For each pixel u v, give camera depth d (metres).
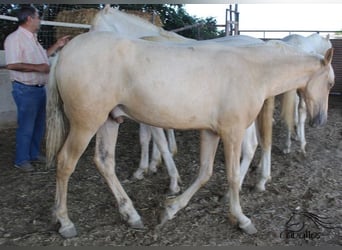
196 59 2.67
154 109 2.67
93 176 4.12
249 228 2.92
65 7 7.56
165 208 3.02
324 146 5.45
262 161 3.72
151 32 4.08
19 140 4.22
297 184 3.96
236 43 3.19
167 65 2.62
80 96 2.59
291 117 3.76
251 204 3.47
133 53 2.62
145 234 2.90
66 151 2.75
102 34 2.68
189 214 3.23
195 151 5.14
